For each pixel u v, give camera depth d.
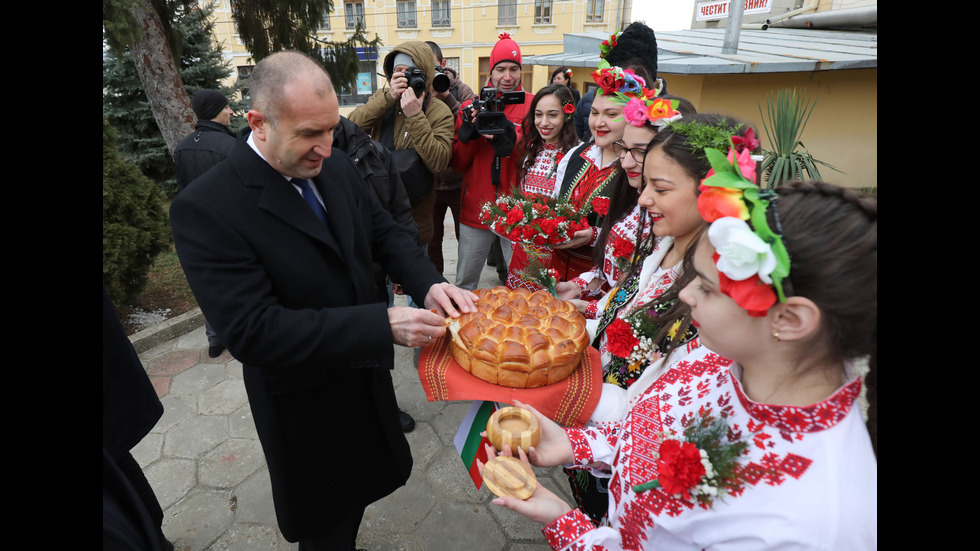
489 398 1.24
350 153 2.19
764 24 9.66
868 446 0.68
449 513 2.14
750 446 0.73
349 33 23.92
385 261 1.73
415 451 2.50
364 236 1.56
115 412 1.19
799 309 0.63
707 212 0.69
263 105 1.18
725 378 0.84
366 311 1.31
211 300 1.23
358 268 1.48
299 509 1.50
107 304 1.17
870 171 6.75
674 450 0.78
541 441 1.11
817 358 0.69
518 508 0.98
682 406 0.89
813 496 0.65
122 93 6.98
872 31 8.27
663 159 1.15
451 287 1.56
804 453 0.68
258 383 1.40
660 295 1.29
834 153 6.60
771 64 5.20
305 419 1.42
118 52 4.03
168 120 5.38
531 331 1.33
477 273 3.36
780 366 0.71
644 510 0.85
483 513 2.14
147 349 3.41
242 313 1.22
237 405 2.83
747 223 0.66
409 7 23.28
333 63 7.30
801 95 5.54
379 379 1.58
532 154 2.87
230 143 2.87
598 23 22.61
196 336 3.59
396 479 1.71
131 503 0.96
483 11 22.97
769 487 0.69
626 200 1.82
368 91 24.61
